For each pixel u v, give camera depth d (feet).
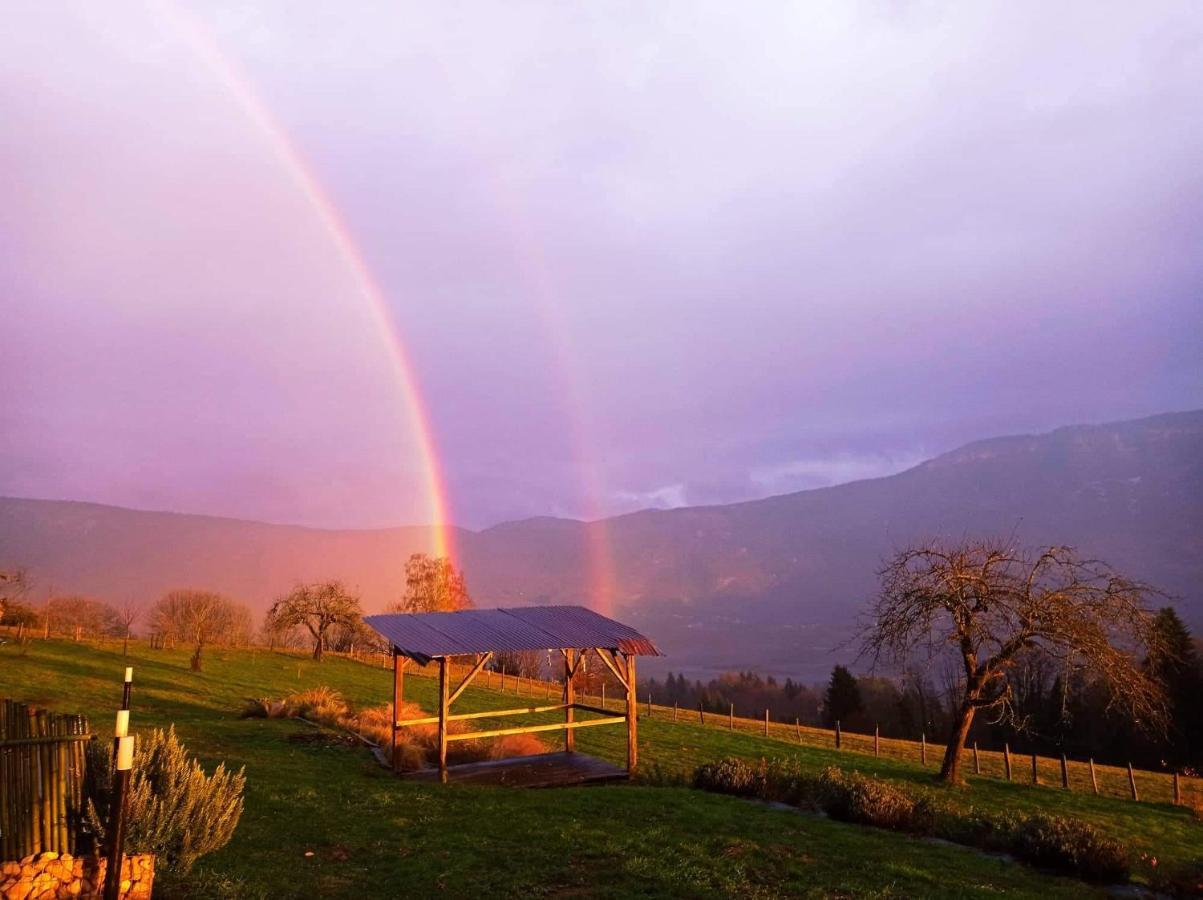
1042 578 98.02
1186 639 187.73
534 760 82.12
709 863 44.09
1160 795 114.52
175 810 35.88
